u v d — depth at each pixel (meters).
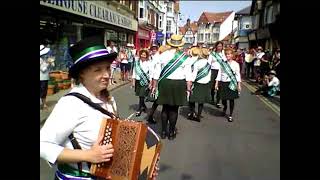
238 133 7.80
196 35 13.27
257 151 6.38
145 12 38.25
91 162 2.03
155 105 8.45
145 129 2.02
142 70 9.09
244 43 39.62
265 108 11.47
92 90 2.18
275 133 7.68
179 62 6.70
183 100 6.80
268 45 29.52
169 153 6.16
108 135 2.06
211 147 6.62
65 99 2.11
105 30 23.88
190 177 5.06
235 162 5.75
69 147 2.11
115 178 2.01
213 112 10.39
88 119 2.10
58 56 14.25
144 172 2.04
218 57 8.85
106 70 2.18
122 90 15.31
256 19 36.41
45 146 2.04
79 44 2.13
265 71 17.59
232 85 8.91
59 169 2.19
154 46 11.05
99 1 20.55
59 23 14.62
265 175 5.18
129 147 2.00
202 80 8.59
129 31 32.53
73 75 2.19
